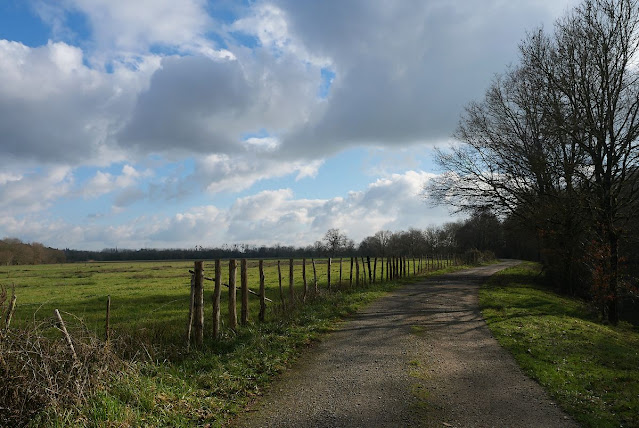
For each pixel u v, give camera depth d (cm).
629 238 2203
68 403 579
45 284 3919
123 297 2617
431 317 1579
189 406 659
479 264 6259
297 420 642
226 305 1844
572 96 2319
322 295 1897
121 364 717
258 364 910
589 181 2256
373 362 968
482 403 730
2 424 530
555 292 2933
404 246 10906
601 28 2211
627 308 2895
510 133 3120
